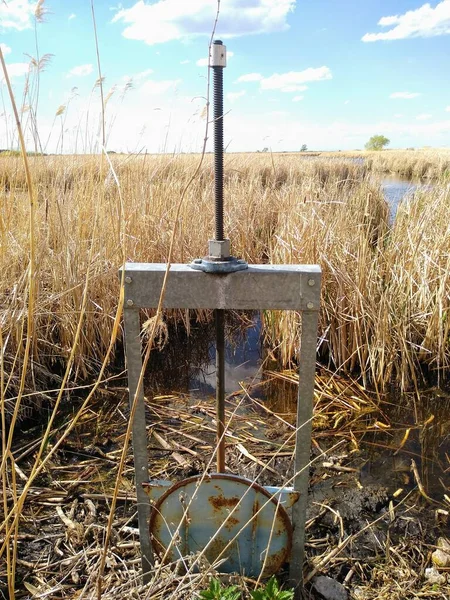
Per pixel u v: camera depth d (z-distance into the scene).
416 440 2.95
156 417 3.19
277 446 2.86
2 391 1.31
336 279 3.73
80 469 2.63
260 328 4.81
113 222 3.79
